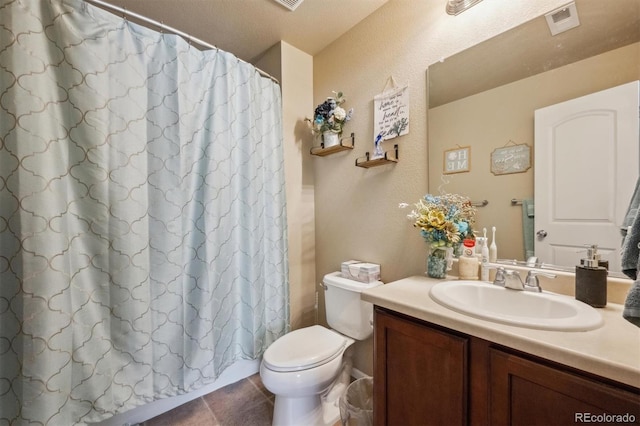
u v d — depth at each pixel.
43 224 0.98
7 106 0.94
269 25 1.73
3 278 0.95
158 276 1.28
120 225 1.17
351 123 1.77
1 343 0.95
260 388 1.67
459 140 1.27
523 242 1.09
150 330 1.25
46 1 1.03
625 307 0.61
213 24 1.71
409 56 1.47
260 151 1.70
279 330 1.77
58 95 1.05
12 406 0.95
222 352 1.49
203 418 1.42
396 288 1.10
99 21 1.14
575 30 0.97
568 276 0.96
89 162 1.11
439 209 1.24
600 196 0.91
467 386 0.76
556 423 0.61
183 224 1.35
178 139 1.33
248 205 1.61
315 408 1.31
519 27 1.10
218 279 1.46
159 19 1.65
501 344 0.69
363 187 1.71
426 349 0.86
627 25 0.88
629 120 0.86
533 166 1.06
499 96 1.15
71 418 1.06
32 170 0.96
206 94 1.45
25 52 0.97
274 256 1.76
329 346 1.36
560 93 1.00
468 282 1.12
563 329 0.68
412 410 0.90
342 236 1.86
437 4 1.35
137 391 1.21
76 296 1.08
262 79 1.74
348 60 1.79
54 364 0.99
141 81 1.24
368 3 1.56
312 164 2.09
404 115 1.48
